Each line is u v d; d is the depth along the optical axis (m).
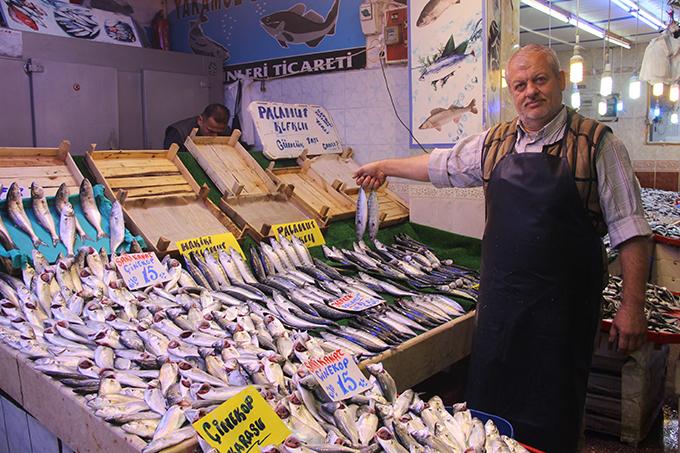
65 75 4.72
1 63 4.36
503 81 4.19
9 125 4.45
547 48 2.54
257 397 1.86
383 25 4.54
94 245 3.14
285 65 5.38
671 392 4.30
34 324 2.57
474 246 4.19
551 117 2.58
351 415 1.94
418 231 4.46
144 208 3.42
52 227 3.07
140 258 3.05
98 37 5.37
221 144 4.18
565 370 2.59
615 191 2.49
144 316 2.64
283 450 1.71
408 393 2.12
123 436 1.79
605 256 2.69
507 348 2.67
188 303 2.78
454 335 3.11
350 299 3.17
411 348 2.79
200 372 2.11
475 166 2.94
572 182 2.49
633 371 3.46
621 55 10.11
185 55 5.56
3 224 2.96
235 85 5.84
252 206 3.84
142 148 5.36
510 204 2.63
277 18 5.35
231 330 2.53
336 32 4.93
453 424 1.93
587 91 10.60
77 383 2.08
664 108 9.81
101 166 3.48
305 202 4.05
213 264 3.24
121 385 2.08
